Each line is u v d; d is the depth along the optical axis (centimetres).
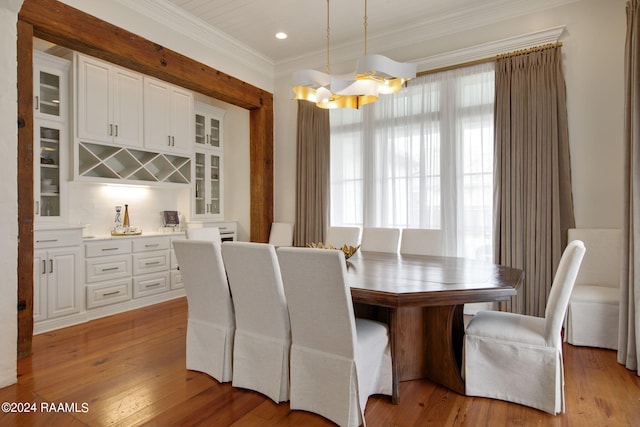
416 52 409
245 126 532
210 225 491
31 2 267
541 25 340
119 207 432
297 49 466
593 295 277
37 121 336
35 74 334
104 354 268
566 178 320
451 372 212
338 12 374
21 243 261
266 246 191
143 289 406
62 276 330
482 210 363
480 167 364
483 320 214
